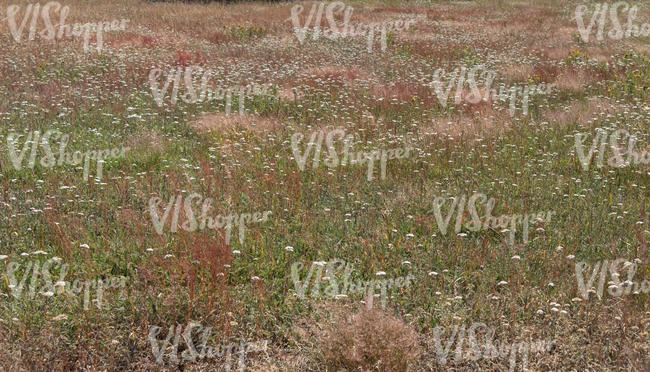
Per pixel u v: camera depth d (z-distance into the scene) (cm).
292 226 718
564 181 882
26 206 735
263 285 571
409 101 1340
